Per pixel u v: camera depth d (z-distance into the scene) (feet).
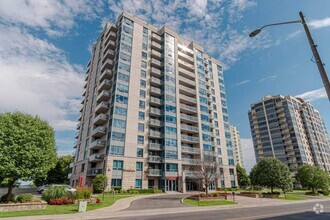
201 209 63.77
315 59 18.56
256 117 347.56
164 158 147.64
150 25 191.52
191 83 195.00
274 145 311.47
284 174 116.78
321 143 338.54
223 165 190.19
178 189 145.18
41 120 72.69
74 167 172.04
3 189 126.93
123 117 143.54
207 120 191.52
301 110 335.67
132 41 170.91
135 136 144.36
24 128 65.62
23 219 41.57
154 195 113.50
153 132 153.28
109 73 160.15
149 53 179.52
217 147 194.29
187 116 177.47
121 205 68.80
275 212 57.00
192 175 146.20
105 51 178.91
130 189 124.67
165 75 175.63
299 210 62.44
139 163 139.95
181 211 59.00
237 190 177.47
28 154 61.36
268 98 344.90
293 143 294.25
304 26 20.65
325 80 17.38
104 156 133.80
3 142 59.93
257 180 122.21
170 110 165.58
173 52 192.54
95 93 174.09
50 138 71.41
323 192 155.12
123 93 149.89
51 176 190.90
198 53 218.59
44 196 69.41
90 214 48.83
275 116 323.16
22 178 61.98
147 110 158.20
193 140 172.76
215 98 217.56
